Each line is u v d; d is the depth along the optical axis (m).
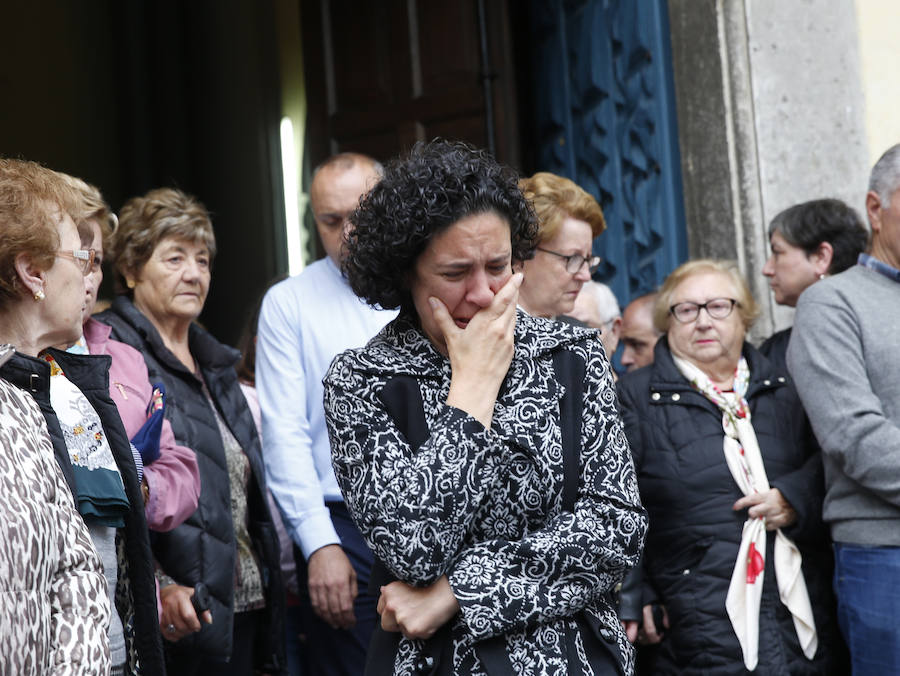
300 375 4.32
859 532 3.87
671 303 4.27
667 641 4.08
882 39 5.48
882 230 3.99
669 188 5.79
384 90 7.10
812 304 3.99
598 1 6.26
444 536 2.33
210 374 4.30
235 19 10.36
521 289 4.07
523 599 2.35
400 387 2.49
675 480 4.07
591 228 4.11
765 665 3.94
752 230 5.43
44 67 10.27
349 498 2.46
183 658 3.80
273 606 4.25
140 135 10.91
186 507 3.46
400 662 2.42
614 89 6.16
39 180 2.69
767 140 5.44
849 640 3.92
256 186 10.22
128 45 10.91
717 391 4.19
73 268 2.70
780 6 5.45
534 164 6.90
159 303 4.21
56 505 2.26
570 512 2.47
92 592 2.27
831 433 3.83
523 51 6.95
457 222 2.43
